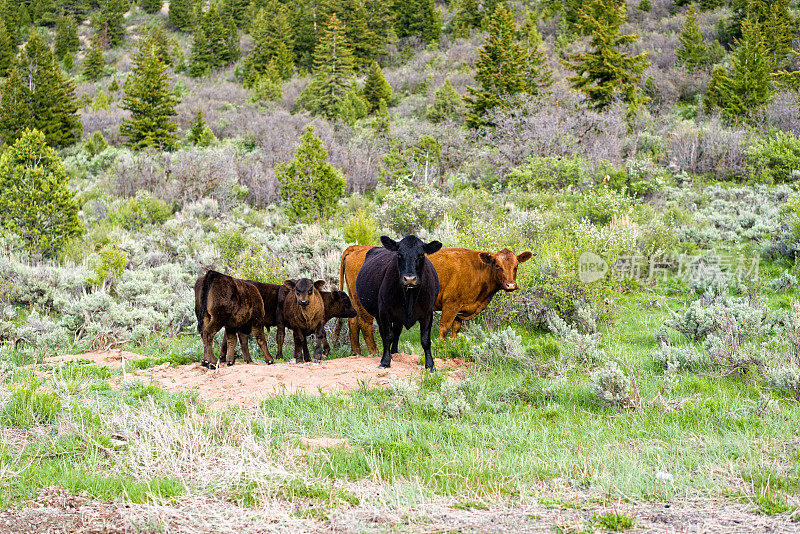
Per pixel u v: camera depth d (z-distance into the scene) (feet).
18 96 177.58
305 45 304.71
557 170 98.99
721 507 17.21
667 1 268.21
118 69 327.67
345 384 29.94
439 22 320.70
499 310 44.29
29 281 56.08
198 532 16.03
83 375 32.76
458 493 18.53
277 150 148.36
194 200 110.63
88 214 100.73
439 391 29.14
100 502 17.70
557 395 28.63
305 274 52.60
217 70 311.68
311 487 18.84
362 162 134.51
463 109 179.52
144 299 51.70
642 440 23.11
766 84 133.90
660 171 99.25
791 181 98.07
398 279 31.91
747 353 31.48
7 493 17.83
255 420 24.06
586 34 242.58
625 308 48.21
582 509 17.35
